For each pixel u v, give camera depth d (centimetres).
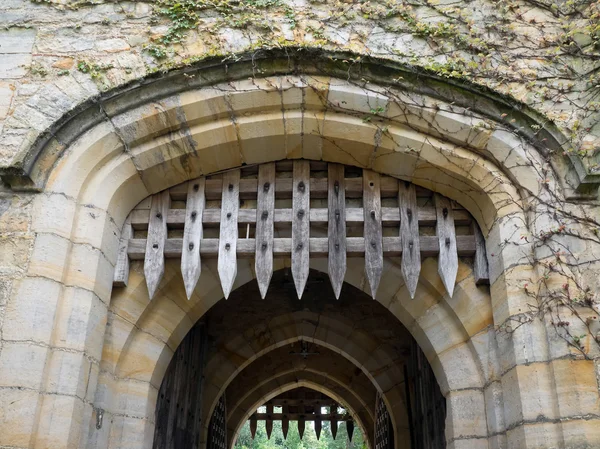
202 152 379
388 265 393
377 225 379
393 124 368
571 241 325
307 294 662
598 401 292
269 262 367
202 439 618
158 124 366
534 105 350
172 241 381
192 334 537
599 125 343
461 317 374
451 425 364
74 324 322
